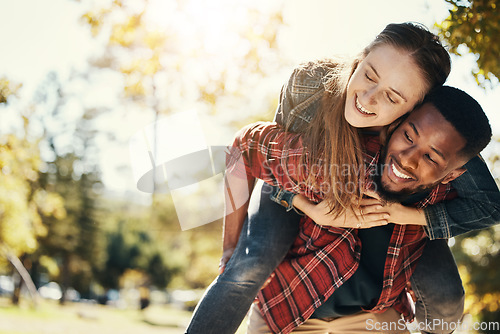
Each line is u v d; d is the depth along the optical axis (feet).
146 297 108.99
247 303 6.28
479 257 30.60
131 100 33.09
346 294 6.55
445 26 9.18
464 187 6.11
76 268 100.83
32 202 60.70
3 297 81.00
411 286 7.04
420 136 5.46
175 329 55.72
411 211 6.07
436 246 6.90
